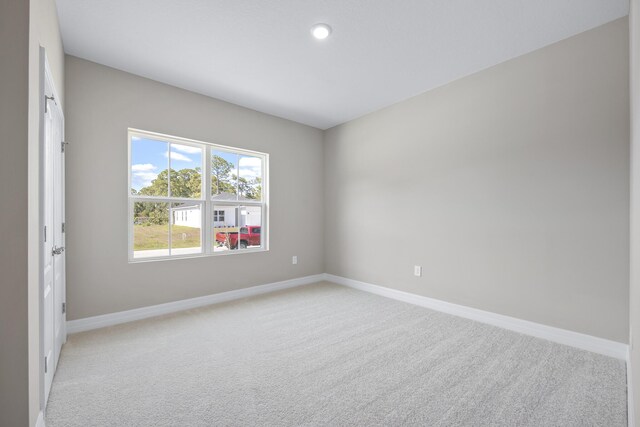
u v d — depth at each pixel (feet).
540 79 8.23
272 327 8.96
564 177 7.78
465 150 9.87
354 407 5.23
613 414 5.02
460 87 10.04
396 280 12.05
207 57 8.78
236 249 12.40
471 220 9.70
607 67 7.14
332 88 10.82
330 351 7.40
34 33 4.22
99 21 7.14
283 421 4.87
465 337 8.21
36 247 4.38
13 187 3.84
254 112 12.85
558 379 6.08
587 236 7.41
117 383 5.96
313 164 15.12
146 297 9.82
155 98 10.11
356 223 13.84
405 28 7.45
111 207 9.16
